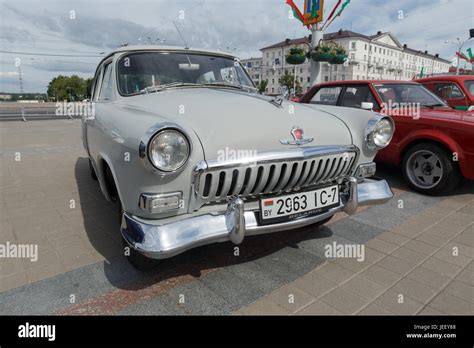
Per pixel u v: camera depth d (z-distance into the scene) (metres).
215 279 2.33
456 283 2.29
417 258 2.63
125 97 2.82
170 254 1.75
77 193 4.39
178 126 1.72
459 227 3.21
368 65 60.34
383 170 5.38
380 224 3.30
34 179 5.13
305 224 2.20
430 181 4.16
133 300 2.10
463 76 6.61
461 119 3.91
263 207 2.05
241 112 2.16
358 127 2.55
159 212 1.81
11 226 3.28
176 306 2.04
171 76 3.03
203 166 1.79
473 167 3.73
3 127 13.26
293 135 2.13
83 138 4.13
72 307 2.03
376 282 2.30
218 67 3.37
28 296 2.14
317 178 2.27
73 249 2.78
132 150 1.76
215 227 1.87
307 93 6.11
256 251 2.74
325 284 2.27
